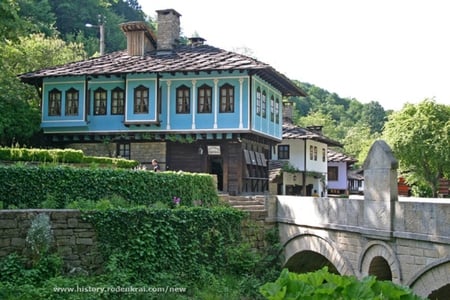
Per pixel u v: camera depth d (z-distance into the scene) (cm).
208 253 1678
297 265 1902
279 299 547
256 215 1872
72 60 3825
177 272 1550
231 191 2700
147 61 2862
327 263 1955
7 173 1559
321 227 1653
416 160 3866
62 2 5812
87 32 5869
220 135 2695
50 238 1350
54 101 2878
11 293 1206
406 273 1309
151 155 2828
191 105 2725
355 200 1495
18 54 3328
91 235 1454
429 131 3828
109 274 1409
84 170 1683
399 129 3919
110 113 2825
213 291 1522
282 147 4206
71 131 2853
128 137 2817
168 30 3017
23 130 2809
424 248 1255
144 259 1488
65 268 1391
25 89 3238
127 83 2777
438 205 1204
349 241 1536
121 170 1762
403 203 1312
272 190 3828
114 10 6881
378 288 557
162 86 2769
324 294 547
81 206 1520
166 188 1873
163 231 1542
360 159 6625
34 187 1592
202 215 1680
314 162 4406
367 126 9412
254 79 2702
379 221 1385
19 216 1355
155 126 2759
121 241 1480
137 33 3016
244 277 1683
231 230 1777
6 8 2002
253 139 2864
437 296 1337
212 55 2848
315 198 1692
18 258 1314
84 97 2828
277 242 1889
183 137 2742
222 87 2689
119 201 1650
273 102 3097
